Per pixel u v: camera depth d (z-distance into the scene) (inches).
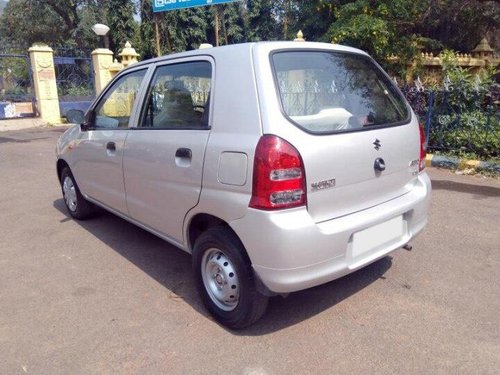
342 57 119.1
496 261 143.3
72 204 191.5
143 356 99.7
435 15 479.8
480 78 300.7
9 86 605.6
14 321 114.3
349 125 105.0
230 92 102.5
